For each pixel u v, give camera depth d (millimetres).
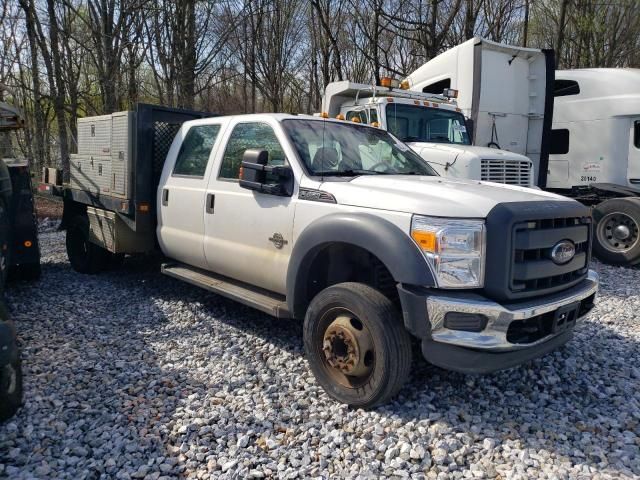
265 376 4223
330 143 4754
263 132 4836
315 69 20344
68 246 7871
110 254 7516
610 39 19469
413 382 4152
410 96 9031
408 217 3531
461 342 3342
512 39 22000
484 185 4395
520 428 3514
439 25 17625
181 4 15133
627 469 3062
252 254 4719
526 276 3498
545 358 4625
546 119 9781
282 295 4707
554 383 4191
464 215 3455
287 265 4363
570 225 3908
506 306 3400
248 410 3703
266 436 3385
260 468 3066
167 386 4043
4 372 3432
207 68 18594
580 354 4738
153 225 6336
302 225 4203
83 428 3441
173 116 6422
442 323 3369
